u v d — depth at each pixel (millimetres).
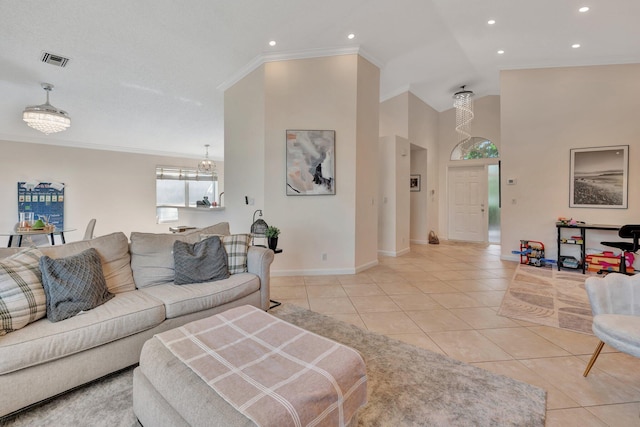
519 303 3197
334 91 4211
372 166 4652
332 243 4305
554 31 3877
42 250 2102
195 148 8172
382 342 2363
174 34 3404
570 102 4691
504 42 4203
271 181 4172
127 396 1749
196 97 5148
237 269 2795
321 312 2965
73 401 1698
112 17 3018
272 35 3631
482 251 6129
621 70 4414
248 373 1281
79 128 5930
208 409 1108
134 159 7625
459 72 5387
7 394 1496
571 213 4703
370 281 3998
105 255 2352
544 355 2170
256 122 4301
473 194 7301
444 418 1547
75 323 1753
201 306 2287
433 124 7355
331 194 4246
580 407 1637
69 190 6621
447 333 2516
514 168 5070
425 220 7043
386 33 3893
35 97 4594
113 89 4555
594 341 2369
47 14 2893
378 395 1729
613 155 4430
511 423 1511
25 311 1695
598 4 3299
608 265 4285
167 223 8289
